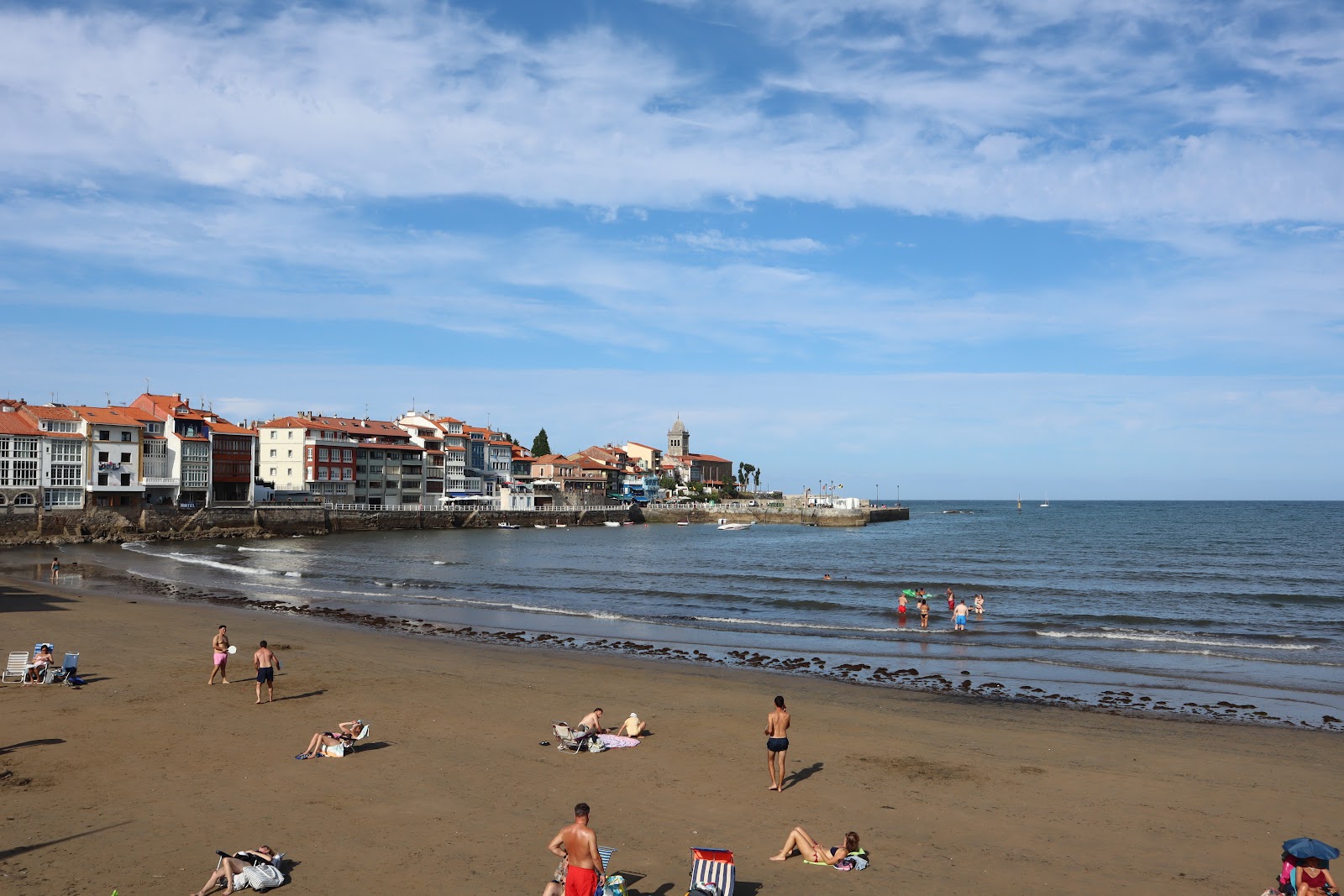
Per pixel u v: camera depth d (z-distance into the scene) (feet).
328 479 488.44
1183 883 54.75
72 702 93.56
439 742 81.30
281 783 68.54
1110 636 154.51
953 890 53.01
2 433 344.28
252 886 49.60
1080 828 63.67
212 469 419.13
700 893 49.57
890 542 452.35
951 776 75.20
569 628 159.63
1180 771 77.56
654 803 66.69
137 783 68.03
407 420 577.02
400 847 56.59
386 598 200.34
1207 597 212.84
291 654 124.67
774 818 64.44
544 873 53.06
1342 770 78.43
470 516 544.62
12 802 63.41
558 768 74.49
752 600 200.75
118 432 380.58
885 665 128.36
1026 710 100.83
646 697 103.71
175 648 127.13
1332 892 48.19
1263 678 120.57
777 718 70.08
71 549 330.75
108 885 50.34
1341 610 193.47
